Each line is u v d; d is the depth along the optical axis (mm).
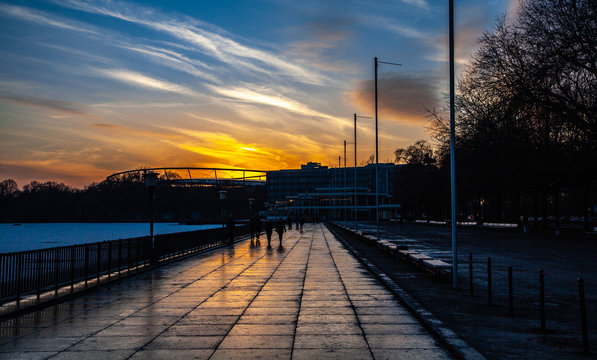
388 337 8422
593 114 33531
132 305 11641
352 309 10984
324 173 185500
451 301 11578
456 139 49500
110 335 8648
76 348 7797
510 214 108375
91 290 14047
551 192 53562
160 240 22266
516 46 36875
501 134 42531
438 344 7945
